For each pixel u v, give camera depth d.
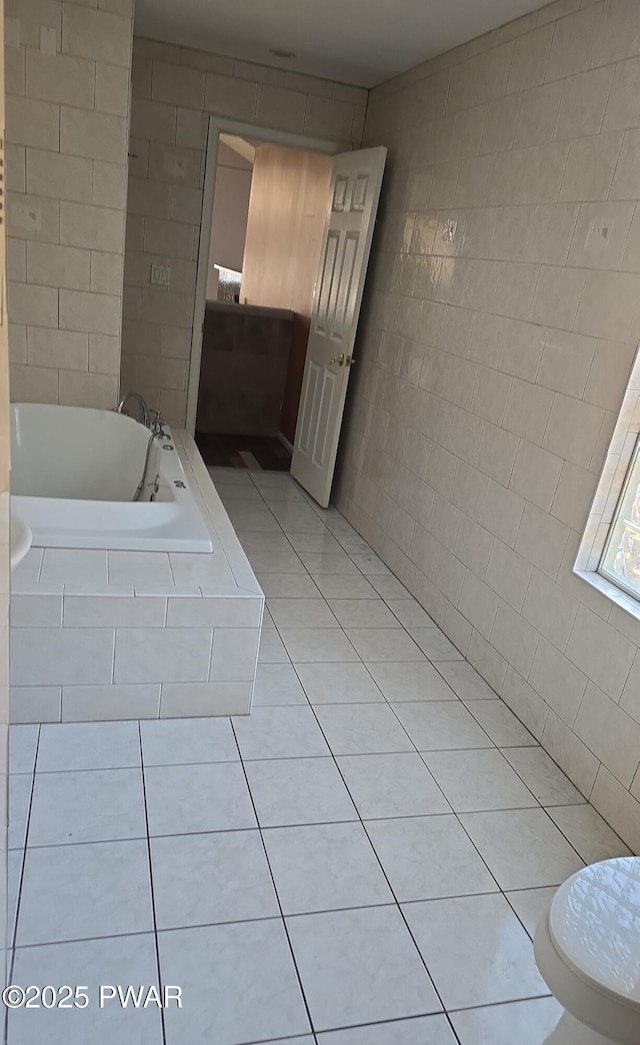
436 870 1.95
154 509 2.64
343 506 4.54
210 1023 1.49
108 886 1.75
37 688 2.22
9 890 1.70
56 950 1.59
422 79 3.62
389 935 1.74
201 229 4.31
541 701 2.54
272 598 3.35
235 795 2.10
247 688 2.42
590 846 2.11
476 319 3.03
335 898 1.82
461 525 3.11
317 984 1.60
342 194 4.32
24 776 2.05
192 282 4.41
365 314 4.25
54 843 1.85
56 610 2.14
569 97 2.49
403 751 2.41
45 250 3.29
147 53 3.91
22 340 3.40
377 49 3.53
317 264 5.36
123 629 2.22
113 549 2.44
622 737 2.16
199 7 3.31
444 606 3.24
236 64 4.07
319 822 2.05
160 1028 1.47
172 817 1.99
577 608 2.38
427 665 2.97
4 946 1.19
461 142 3.21
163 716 2.38
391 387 3.85
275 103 4.20
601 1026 1.25
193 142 4.14
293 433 5.77
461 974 1.67
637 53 2.18
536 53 2.69
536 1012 1.61
